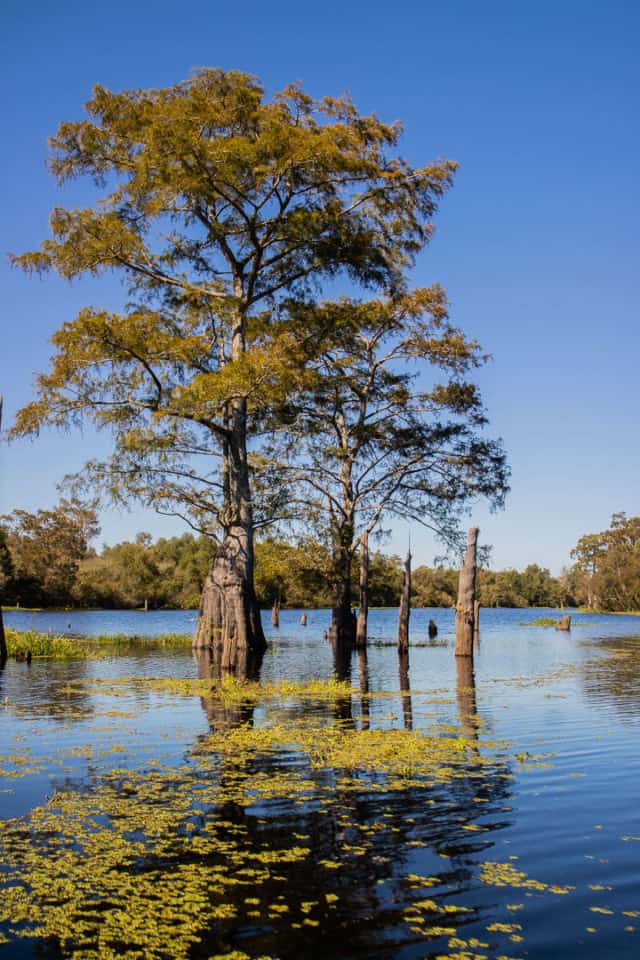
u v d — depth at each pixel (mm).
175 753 10188
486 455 36094
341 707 14734
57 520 92312
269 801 7820
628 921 5160
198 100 23797
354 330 30516
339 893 5598
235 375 22250
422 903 5422
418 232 28719
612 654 31109
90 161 26719
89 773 9062
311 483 36250
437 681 19891
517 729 12086
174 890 5652
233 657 24953
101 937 4973
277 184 25422
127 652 31266
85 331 23328
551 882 5781
